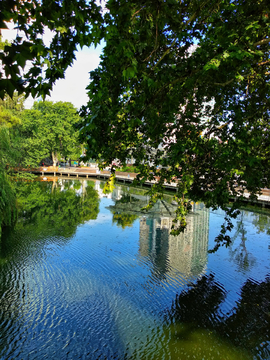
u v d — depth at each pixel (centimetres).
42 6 231
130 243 1448
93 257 1229
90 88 356
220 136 578
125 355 649
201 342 700
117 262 1182
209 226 1869
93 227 1744
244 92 566
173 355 651
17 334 705
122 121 454
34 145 4059
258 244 1475
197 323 778
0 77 182
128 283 996
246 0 358
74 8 265
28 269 1075
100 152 378
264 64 459
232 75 409
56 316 787
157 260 1224
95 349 664
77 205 2509
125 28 279
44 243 1382
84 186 4147
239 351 671
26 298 871
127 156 628
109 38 293
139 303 869
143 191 3772
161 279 1038
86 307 837
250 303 885
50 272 1059
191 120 576
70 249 1315
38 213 2072
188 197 704
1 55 179
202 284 1007
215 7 387
